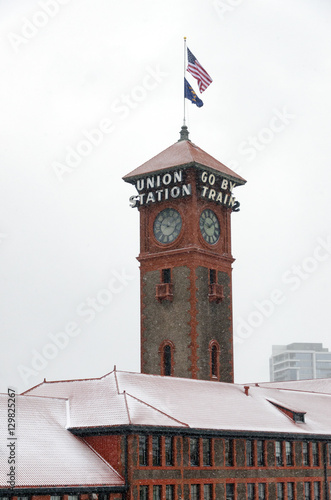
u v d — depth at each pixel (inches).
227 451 3019.2
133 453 2618.1
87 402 2839.6
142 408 2748.5
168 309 3592.5
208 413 3021.7
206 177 3619.6
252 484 3097.9
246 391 3440.0
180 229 3617.1
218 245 3718.0
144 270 3683.6
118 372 2979.8
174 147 3784.5
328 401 3870.6
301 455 3346.5
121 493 2593.5
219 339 3629.4
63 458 2544.3
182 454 2802.7
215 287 3609.7
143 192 3737.7
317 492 3415.4
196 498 2859.3
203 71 3612.2
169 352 3577.8
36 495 2357.3
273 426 3211.1
